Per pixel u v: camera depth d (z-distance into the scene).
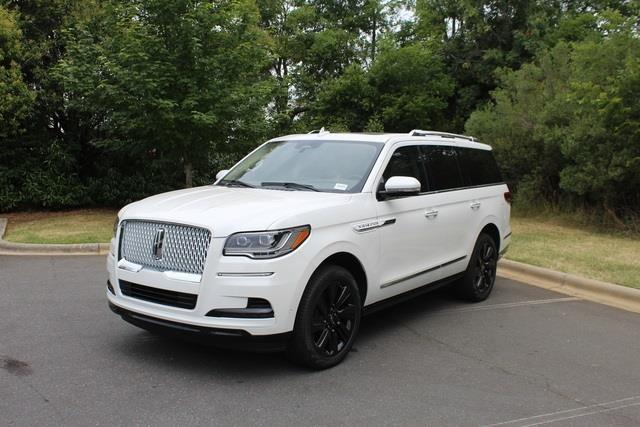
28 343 5.05
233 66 12.90
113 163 16.14
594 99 11.75
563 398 4.28
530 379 4.62
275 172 5.65
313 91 23.69
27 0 14.04
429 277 5.93
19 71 12.98
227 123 13.24
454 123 21.80
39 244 9.73
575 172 13.00
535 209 15.09
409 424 3.77
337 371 4.62
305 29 24.52
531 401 4.21
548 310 6.73
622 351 5.37
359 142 5.72
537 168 15.01
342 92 21.83
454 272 6.45
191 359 4.75
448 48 21.86
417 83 21.61
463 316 6.38
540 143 14.69
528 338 5.67
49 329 5.44
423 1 22.20
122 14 12.33
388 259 5.24
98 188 15.54
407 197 5.56
